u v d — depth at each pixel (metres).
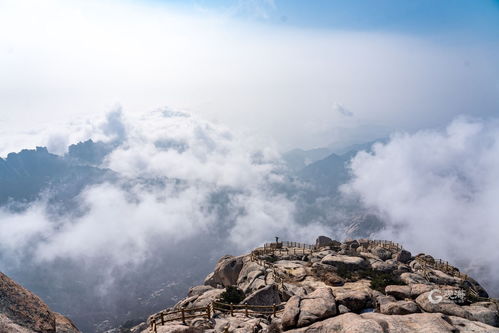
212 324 26.00
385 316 17.52
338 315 18.91
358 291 22.30
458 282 41.06
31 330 9.35
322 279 39.25
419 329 16.23
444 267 49.19
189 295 46.84
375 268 42.72
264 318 27.41
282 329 19.41
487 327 17.41
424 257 54.09
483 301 27.48
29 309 9.92
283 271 42.56
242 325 25.12
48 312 10.32
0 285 9.98
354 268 42.84
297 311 19.39
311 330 17.42
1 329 8.75
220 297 35.59
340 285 37.09
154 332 21.19
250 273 43.75
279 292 33.16
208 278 54.94
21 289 10.44
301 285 36.81
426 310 20.52
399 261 49.91
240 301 34.22
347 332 15.84
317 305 19.61
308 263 46.88
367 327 15.83
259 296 32.56
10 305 9.63
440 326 16.25
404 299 22.33
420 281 37.88
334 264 43.66
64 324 11.18
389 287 23.66
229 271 50.22
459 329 17.22
